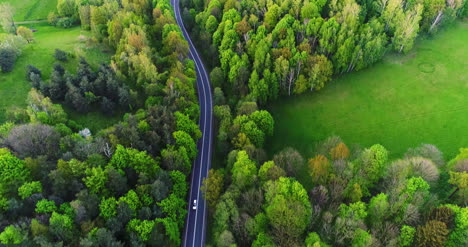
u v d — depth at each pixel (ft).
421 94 467.11
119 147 296.51
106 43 490.49
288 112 456.45
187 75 449.48
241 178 306.14
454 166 315.37
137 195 280.10
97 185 270.26
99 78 400.06
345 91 476.95
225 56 460.96
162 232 270.67
